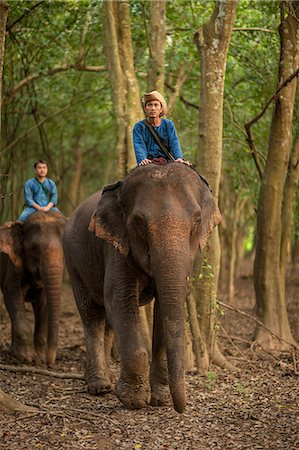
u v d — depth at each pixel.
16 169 17.73
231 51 13.06
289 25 10.49
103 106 17.03
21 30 12.90
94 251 7.71
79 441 6.17
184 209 6.00
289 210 11.66
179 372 5.76
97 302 8.13
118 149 10.30
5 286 10.89
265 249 11.28
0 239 10.51
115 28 10.41
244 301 18.92
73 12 13.13
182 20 13.36
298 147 11.57
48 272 10.12
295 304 17.17
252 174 14.30
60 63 15.51
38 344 10.73
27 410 6.96
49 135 21.56
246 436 6.32
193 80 15.38
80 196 27.95
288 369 9.42
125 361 6.83
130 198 6.27
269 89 12.76
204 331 9.35
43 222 10.55
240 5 12.16
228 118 13.48
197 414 7.02
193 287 9.30
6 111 15.08
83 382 8.62
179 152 7.03
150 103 7.04
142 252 6.13
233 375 8.99
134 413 7.00
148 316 9.86
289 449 5.95
